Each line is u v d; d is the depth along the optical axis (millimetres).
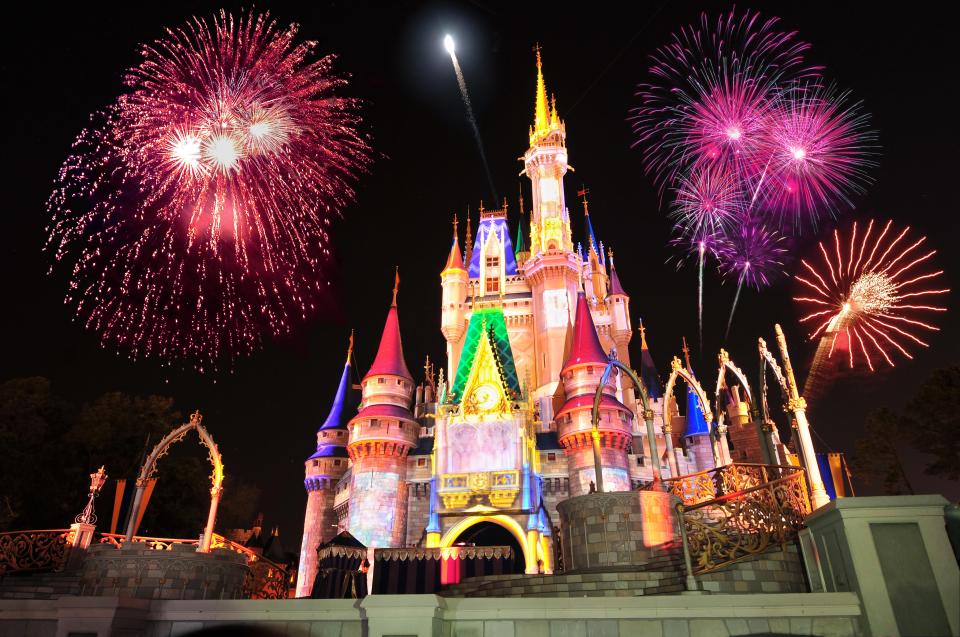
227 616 10836
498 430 50750
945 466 31234
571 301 70688
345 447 62156
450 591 16812
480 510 47875
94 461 43906
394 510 51062
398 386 56875
